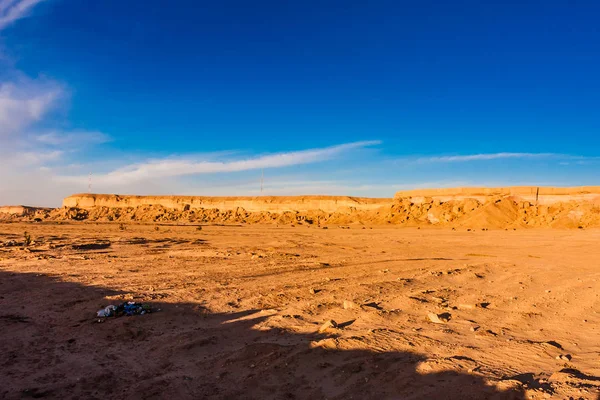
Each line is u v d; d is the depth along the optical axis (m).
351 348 7.68
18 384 6.43
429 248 32.50
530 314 11.04
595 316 10.92
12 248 28.06
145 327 9.33
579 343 8.46
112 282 15.17
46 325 9.61
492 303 12.40
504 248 32.81
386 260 23.83
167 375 6.80
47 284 14.62
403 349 7.73
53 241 34.81
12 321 9.90
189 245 33.44
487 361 7.18
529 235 44.31
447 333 8.99
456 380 6.23
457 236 44.78
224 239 41.25
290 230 58.12
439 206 70.88
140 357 7.63
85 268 18.98
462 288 15.04
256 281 15.84
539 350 7.81
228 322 9.88
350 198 96.12
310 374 6.66
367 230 57.72
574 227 51.44
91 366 7.20
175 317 10.20
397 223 70.19
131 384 6.46
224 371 6.89
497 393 5.71
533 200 64.50
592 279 17.19
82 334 8.90
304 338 8.53
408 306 11.78
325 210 95.88
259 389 6.20
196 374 6.83
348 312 10.91
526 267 21.20
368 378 6.45
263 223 83.69
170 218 96.19
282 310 11.11
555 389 5.84
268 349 7.66
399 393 5.93
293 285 14.99
